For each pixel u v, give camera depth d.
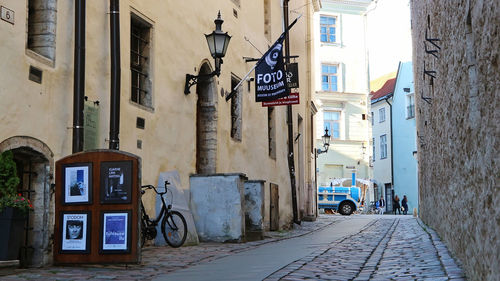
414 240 12.75
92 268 8.20
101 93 10.16
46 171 8.64
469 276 6.48
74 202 8.41
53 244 8.55
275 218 18.69
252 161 18.12
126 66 10.96
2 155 7.69
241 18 17.88
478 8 5.22
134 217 8.21
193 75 13.79
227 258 9.70
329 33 46.22
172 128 12.78
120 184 8.30
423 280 6.73
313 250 10.98
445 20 8.52
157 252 10.48
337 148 45.62
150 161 11.73
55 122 8.87
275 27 22.00
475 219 5.93
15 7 8.05
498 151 4.54
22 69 8.15
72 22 9.39
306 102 27.50
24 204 7.64
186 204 12.81
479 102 5.38
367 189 45.19
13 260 7.58
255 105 18.78
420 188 23.88
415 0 19.14
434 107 12.09
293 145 22.80
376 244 12.30
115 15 10.29
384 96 51.12
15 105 7.97
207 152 14.94
